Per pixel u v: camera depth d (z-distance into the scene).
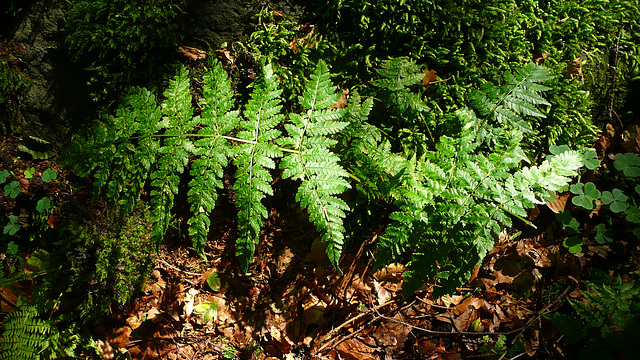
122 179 2.64
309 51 3.04
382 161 2.75
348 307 3.18
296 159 2.54
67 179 3.24
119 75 3.04
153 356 3.09
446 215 2.53
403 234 2.54
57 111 3.14
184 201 3.22
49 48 3.05
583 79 3.28
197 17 2.99
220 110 2.60
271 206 3.27
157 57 3.01
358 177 2.89
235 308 3.24
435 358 3.05
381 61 3.06
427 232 2.53
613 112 3.34
